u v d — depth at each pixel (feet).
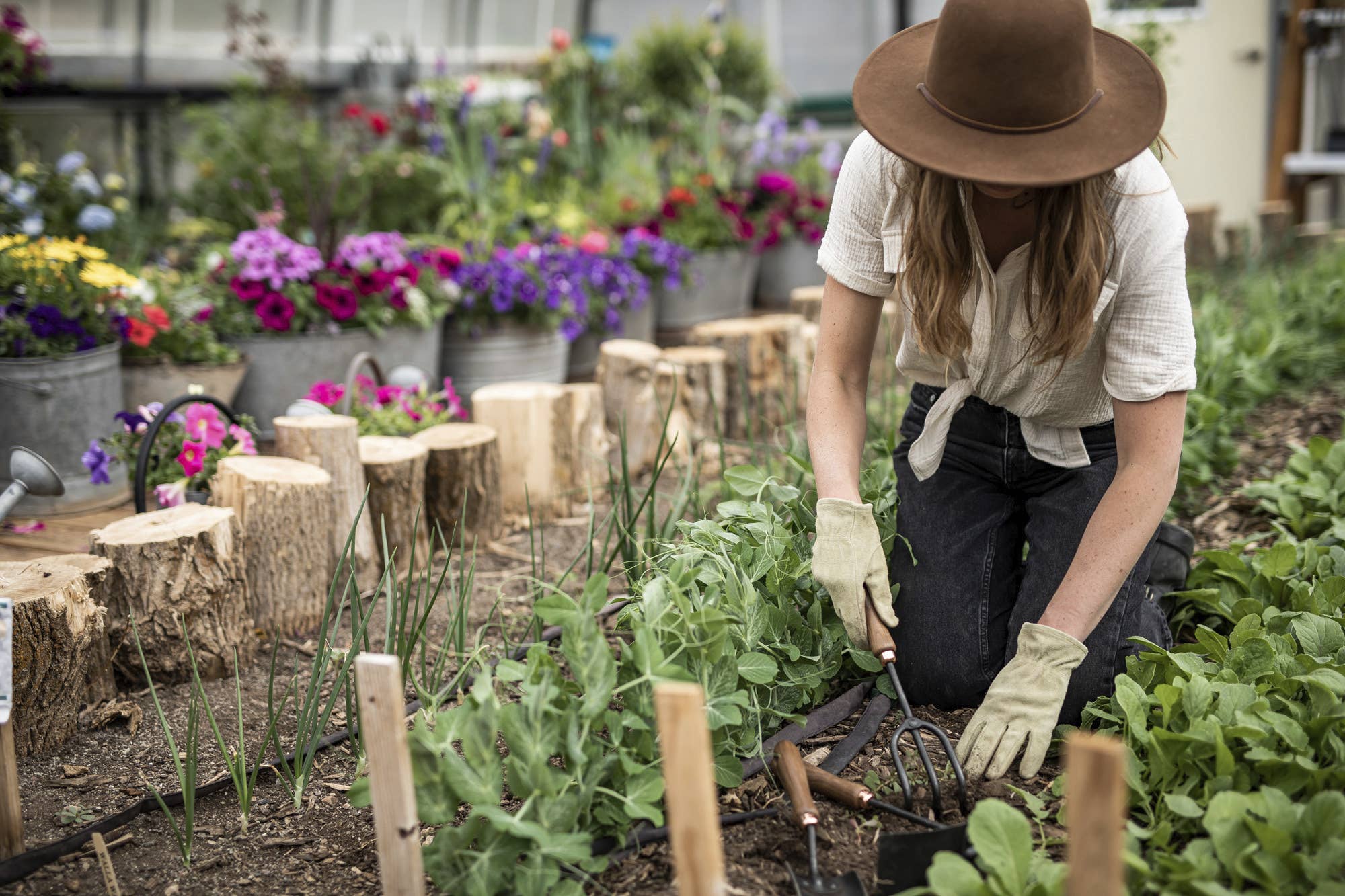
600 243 15.65
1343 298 15.39
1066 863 4.88
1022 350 6.01
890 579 6.84
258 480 7.90
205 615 7.30
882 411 10.24
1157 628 6.47
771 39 26.63
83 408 10.22
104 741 6.60
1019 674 5.74
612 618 7.98
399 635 6.48
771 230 19.92
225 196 18.25
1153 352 5.55
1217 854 4.46
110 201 16.80
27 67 15.88
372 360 10.78
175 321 11.77
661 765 5.06
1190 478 9.80
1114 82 5.17
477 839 4.72
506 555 9.73
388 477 8.98
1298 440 11.34
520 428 10.66
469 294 13.46
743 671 5.58
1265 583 6.95
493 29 27.61
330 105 23.59
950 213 5.52
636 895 4.91
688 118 21.97
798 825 5.37
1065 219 5.24
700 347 13.46
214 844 5.62
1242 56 22.81
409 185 18.12
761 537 6.51
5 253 10.61
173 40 21.09
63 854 5.42
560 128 21.31
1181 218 5.51
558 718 4.88
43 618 6.24
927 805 5.50
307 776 6.04
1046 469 6.67
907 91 5.26
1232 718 5.21
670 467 11.89
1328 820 4.45
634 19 28.27
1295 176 23.38
